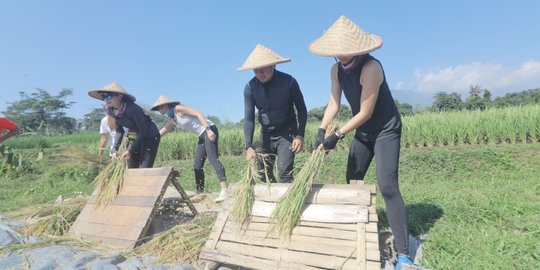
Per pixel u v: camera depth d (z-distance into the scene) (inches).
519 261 121.4
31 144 819.4
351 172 150.4
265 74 163.6
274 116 172.7
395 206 126.0
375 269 111.7
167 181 175.2
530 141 392.2
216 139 231.8
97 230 172.9
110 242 162.1
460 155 338.3
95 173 234.5
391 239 131.3
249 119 175.6
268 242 130.0
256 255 128.6
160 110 239.6
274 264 123.1
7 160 324.2
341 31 122.1
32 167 358.9
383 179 126.6
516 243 131.8
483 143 398.9
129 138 216.2
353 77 126.9
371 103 122.9
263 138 181.8
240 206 141.7
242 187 146.6
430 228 154.6
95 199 190.9
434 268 123.6
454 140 412.5
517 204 171.3
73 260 137.6
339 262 116.2
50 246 155.2
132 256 146.6
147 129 215.8
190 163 472.4
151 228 188.5
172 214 208.2
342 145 429.4
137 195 176.9
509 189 211.5
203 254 135.9
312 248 122.1
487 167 323.6
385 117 128.6
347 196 127.3
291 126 179.6
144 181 181.2
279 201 135.6
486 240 137.6
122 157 197.5
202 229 156.1
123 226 166.7
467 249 132.9
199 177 259.6
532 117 385.7
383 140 129.3
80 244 161.5
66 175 249.4
